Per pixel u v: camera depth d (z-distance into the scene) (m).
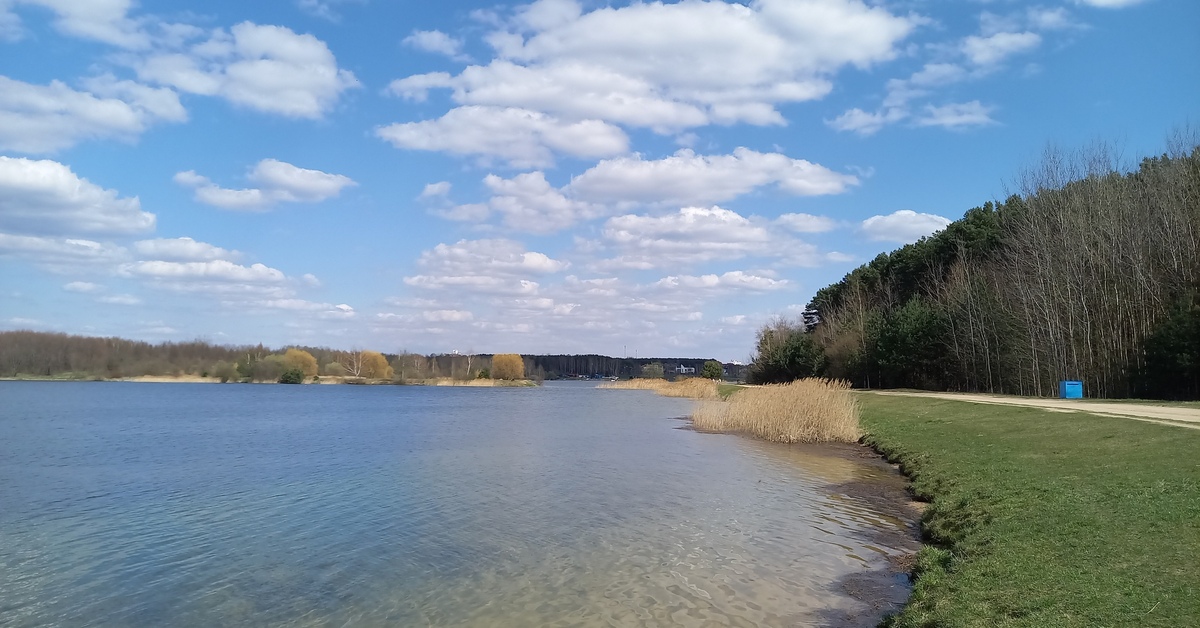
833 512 17.30
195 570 13.41
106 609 11.46
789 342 91.94
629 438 36.38
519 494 20.38
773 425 34.62
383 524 16.89
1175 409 27.19
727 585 11.67
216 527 16.95
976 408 32.12
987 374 55.97
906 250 84.19
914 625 8.94
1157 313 40.31
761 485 21.27
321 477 24.34
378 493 21.00
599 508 18.16
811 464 25.84
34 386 114.38
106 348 126.94
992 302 55.78
